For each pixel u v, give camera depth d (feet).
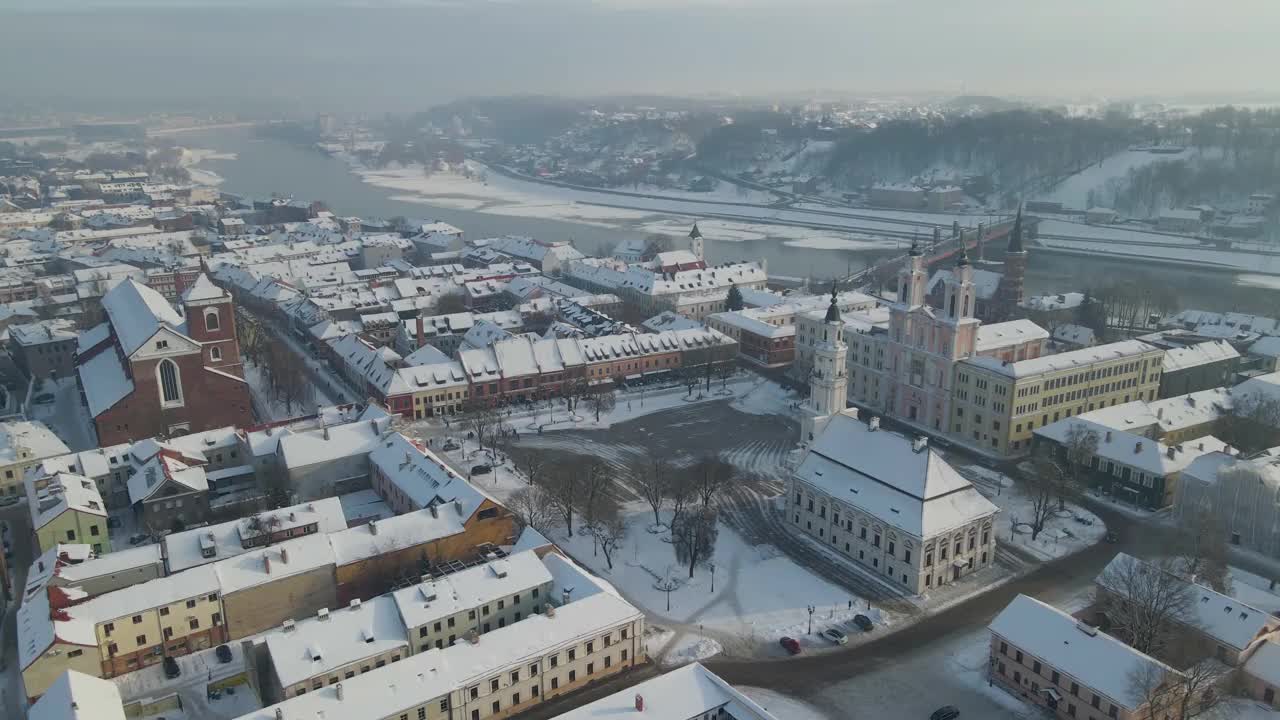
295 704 335.88
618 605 408.05
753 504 586.45
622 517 563.89
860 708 383.65
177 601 414.00
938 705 385.50
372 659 382.01
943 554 479.00
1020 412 653.71
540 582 425.69
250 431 634.02
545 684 381.81
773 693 394.11
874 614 455.22
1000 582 485.56
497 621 416.05
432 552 475.31
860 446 526.16
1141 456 579.89
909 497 483.51
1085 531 541.34
